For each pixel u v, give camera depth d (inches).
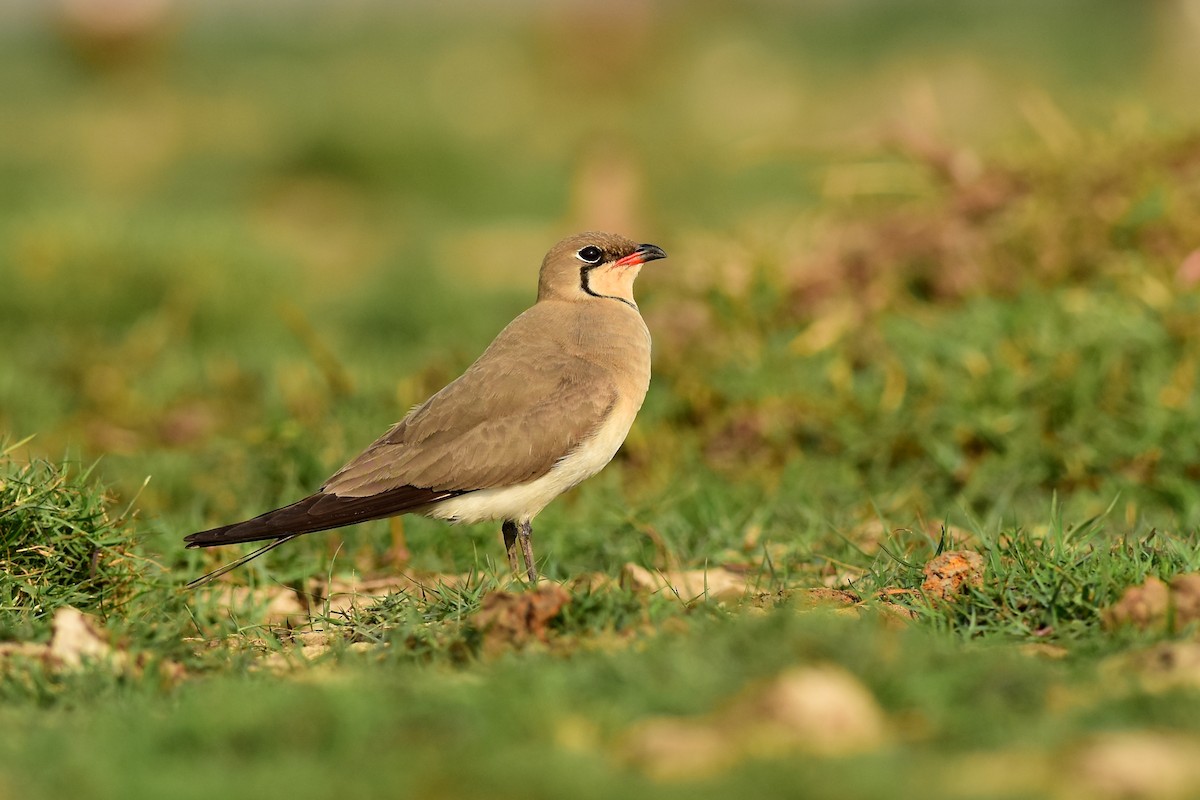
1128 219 528.4
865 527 421.4
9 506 351.9
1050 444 462.0
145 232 829.8
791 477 469.1
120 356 661.9
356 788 219.5
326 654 311.6
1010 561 331.3
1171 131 579.8
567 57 1646.2
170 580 377.7
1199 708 236.8
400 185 1288.1
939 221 564.4
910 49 1690.5
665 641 284.2
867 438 479.2
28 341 717.9
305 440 500.1
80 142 1482.5
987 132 841.5
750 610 315.0
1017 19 1740.9
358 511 380.8
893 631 293.3
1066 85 1390.3
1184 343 478.3
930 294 548.1
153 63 1795.0
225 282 792.9
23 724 261.6
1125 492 442.0
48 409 603.5
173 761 235.6
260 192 1291.8
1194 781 210.4
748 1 1887.3
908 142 601.3
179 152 1419.8
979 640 300.0
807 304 545.6
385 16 2107.5
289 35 2063.2
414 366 593.9
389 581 404.2
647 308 567.5
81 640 301.4
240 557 417.4
